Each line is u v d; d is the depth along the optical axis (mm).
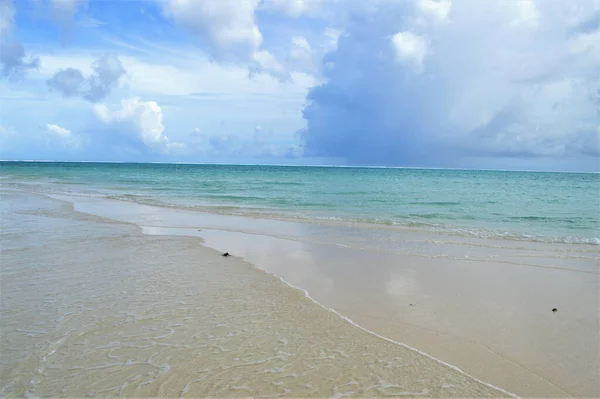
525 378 3885
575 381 3842
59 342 4328
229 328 4809
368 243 10727
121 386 3518
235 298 5914
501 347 4543
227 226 13492
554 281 7188
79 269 7359
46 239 10242
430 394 3518
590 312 5645
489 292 6520
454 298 6203
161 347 4262
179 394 3412
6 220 13445
